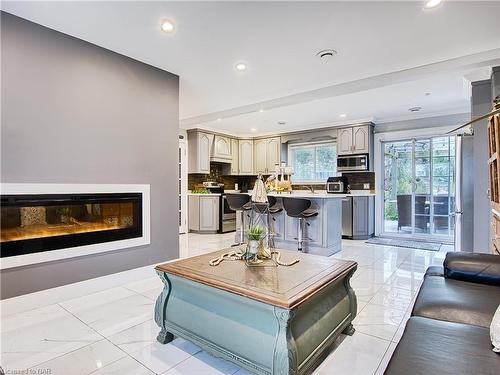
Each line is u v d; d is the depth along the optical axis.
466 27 2.53
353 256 4.39
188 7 2.26
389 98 4.54
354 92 4.00
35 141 2.46
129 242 3.10
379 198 6.07
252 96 4.45
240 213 5.26
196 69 3.43
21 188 2.37
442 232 5.57
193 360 1.84
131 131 3.13
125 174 3.07
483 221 3.47
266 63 3.28
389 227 6.10
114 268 3.01
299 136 6.88
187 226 6.68
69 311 2.46
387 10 2.29
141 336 2.10
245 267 1.99
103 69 2.90
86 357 1.85
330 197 4.31
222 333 1.71
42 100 2.50
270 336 1.53
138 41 2.79
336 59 3.17
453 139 5.43
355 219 5.76
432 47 2.90
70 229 2.72
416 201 5.82
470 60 3.07
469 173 3.72
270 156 7.38
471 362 1.02
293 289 1.59
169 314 1.99
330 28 2.55
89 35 2.67
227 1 2.19
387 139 5.96
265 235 2.24
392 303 2.69
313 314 1.70
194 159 6.60
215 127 6.81
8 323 2.25
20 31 2.38
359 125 5.99
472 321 1.41
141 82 3.22
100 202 2.87
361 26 2.53
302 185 7.20
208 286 1.72
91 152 2.81
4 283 2.34
